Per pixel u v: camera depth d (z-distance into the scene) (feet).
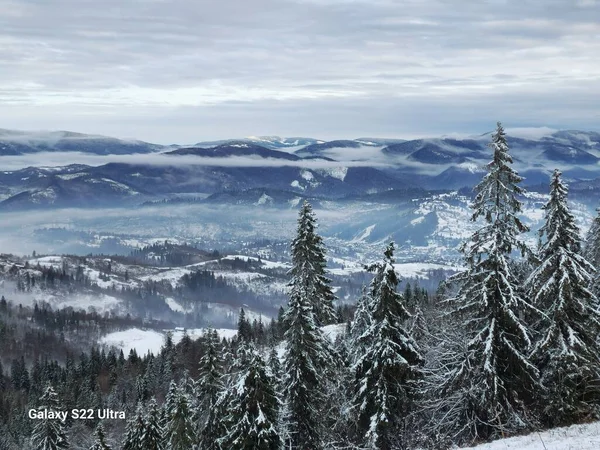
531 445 72.13
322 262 108.37
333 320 108.47
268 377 89.10
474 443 86.48
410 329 112.88
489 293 86.53
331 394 99.04
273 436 87.56
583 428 77.10
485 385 88.07
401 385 90.63
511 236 87.15
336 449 97.55
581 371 84.43
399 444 91.56
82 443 250.98
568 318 87.45
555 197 88.84
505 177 87.66
